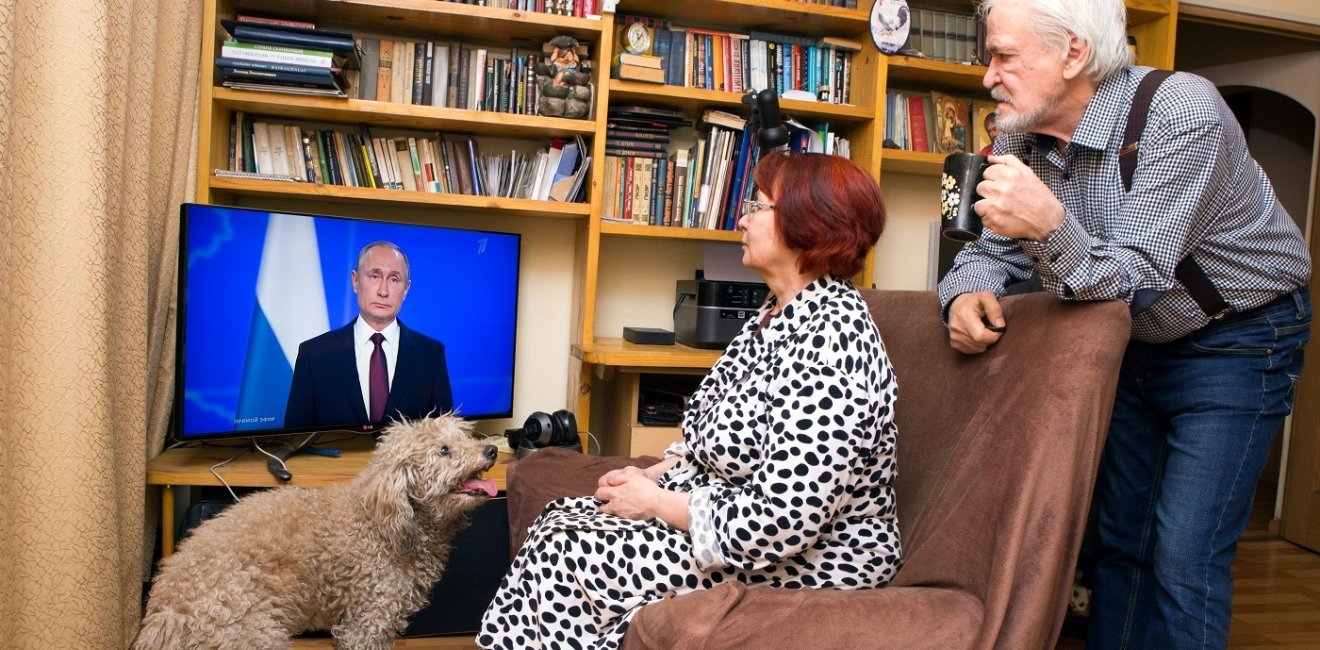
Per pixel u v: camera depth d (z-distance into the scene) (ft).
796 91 9.79
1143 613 5.65
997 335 4.56
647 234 9.23
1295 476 11.68
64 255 5.69
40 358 5.64
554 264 10.07
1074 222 3.90
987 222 3.90
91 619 5.82
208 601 4.83
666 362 8.71
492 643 4.31
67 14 5.66
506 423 10.01
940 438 4.74
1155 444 5.54
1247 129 15.31
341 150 8.87
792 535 3.94
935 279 10.43
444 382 8.63
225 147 8.59
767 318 5.13
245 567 5.04
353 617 5.48
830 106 9.61
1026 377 4.15
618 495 4.45
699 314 9.22
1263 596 9.49
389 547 5.49
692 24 10.05
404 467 5.22
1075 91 4.76
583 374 9.09
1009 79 4.74
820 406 4.01
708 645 3.48
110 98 6.23
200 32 8.03
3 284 5.17
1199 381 5.03
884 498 4.46
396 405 8.31
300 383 7.75
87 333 5.79
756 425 4.34
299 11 8.67
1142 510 5.64
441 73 9.02
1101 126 4.70
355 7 8.48
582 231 9.45
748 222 4.71
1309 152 14.35
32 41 5.58
